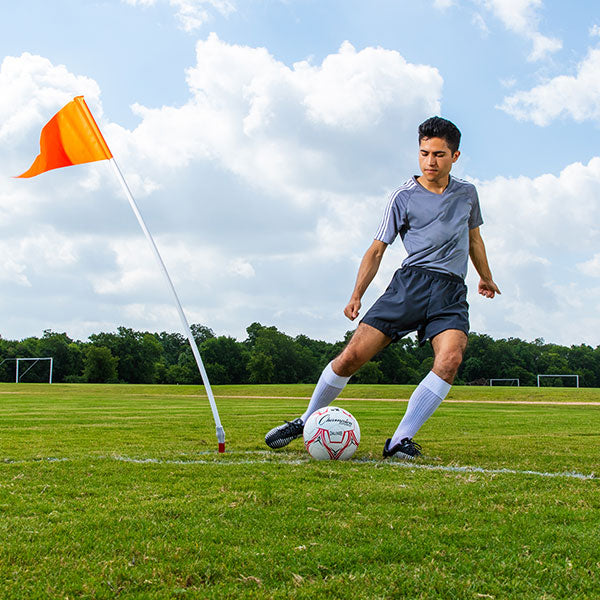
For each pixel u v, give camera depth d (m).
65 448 6.14
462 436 8.23
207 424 9.96
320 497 3.45
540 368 103.00
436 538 2.71
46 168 6.84
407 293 5.50
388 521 2.96
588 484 4.16
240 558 2.41
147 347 107.38
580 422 11.80
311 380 105.06
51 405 18.97
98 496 3.56
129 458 5.21
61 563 2.35
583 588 2.19
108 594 2.07
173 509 3.14
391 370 92.19
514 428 10.05
